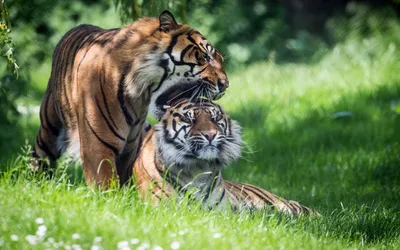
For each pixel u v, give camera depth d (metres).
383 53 28.89
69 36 11.27
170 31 10.39
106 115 10.30
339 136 18.44
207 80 10.46
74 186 10.20
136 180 11.09
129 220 8.62
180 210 9.52
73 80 10.62
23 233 8.01
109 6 30.03
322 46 31.58
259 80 26.28
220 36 31.00
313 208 12.85
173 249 7.91
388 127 18.89
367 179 15.04
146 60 10.20
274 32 32.28
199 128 10.46
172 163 10.60
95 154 10.34
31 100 23.72
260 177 15.50
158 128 10.75
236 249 8.31
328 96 22.42
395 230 10.69
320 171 15.74
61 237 7.99
